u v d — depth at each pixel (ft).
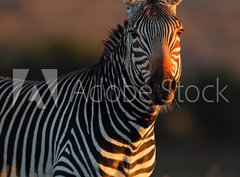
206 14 284.20
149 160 42.88
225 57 227.20
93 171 41.09
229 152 139.44
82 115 42.11
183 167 114.21
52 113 43.32
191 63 210.18
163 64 38.37
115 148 41.42
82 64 144.66
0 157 44.09
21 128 43.86
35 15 255.91
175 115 143.54
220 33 260.01
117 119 41.50
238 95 146.00
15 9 263.90
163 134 142.82
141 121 41.39
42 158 42.65
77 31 231.09
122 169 41.68
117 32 43.50
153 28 39.04
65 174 40.98
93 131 41.50
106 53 43.73
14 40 182.80
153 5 40.04
